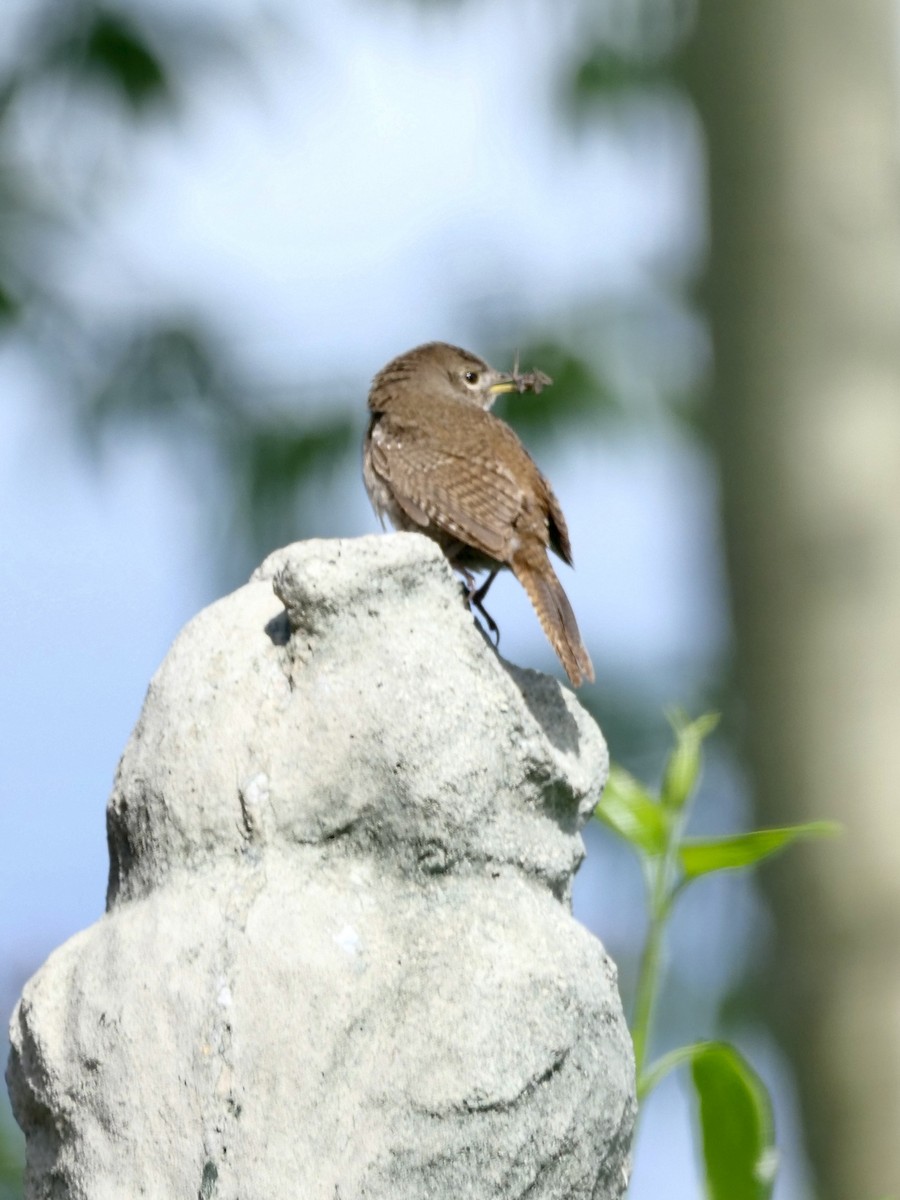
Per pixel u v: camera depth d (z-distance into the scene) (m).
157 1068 7.05
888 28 18.20
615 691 17.83
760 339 17.67
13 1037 7.66
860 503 17.39
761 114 17.75
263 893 7.22
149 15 18.42
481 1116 6.98
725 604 17.89
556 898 7.80
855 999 16.80
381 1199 6.85
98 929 7.59
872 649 17.17
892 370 17.67
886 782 17.03
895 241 17.88
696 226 18.98
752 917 18.08
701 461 20.31
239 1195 6.83
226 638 7.81
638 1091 8.41
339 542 7.69
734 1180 8.59
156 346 19.31
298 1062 6.94
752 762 17.48
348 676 7.50
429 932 7.21
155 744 7.64
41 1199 7.45
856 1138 16.73
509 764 7.58
